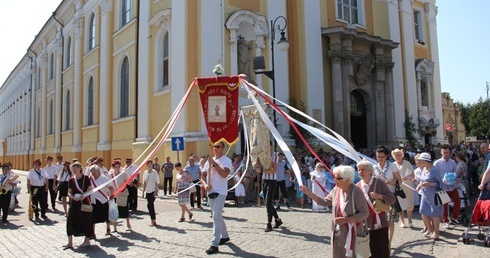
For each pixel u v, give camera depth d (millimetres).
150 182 10586
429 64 28500
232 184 13781
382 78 23688
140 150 19734
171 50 18375
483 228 8641
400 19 26859
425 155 8453
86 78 28156
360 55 22734
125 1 23422
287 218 11008
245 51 18953
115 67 23734
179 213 12461
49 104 37625
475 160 15812
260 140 9625
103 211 9234
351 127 23594
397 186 7398
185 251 7699
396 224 9844
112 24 24719
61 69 34156
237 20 18422
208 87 8188
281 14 20188
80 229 8297
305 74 20578
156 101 19469
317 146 19484
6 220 11891
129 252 7781
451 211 9914
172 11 18344
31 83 44188
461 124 55125
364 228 4809
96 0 26797
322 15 22344
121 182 10031
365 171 5594
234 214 11914
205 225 10352
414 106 26516
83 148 28000
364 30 24359
